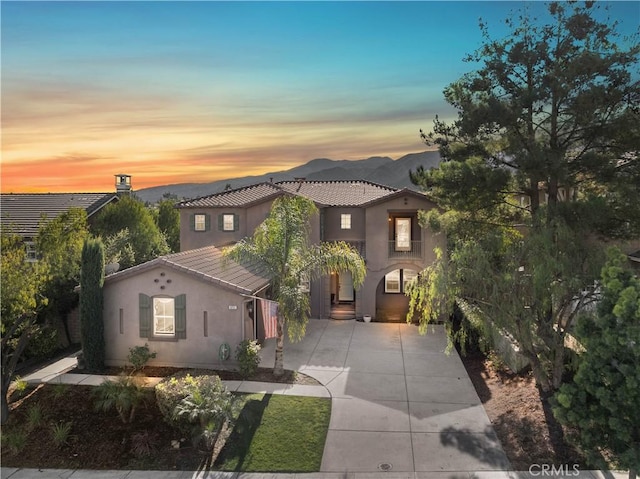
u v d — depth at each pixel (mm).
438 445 12062
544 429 12352
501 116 15969
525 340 13758
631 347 8133
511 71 16891
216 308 17281
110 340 17781
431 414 13797
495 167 17969
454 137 18719
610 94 15031
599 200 14547
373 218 25125
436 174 18594
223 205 26469
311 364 18016
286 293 15852
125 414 13352
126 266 23453
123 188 32031
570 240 13242
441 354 19375
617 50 15680
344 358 18797
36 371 17062
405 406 14328
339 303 27719
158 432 12609
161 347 17578
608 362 8625
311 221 24922
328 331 22891
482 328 15188
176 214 36062
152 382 15727
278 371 16672
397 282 26938
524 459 11352
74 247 20391
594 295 13469
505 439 12289
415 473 10883
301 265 16859
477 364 18047
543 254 13047
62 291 19656
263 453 11766
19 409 14086
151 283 17547
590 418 8664
